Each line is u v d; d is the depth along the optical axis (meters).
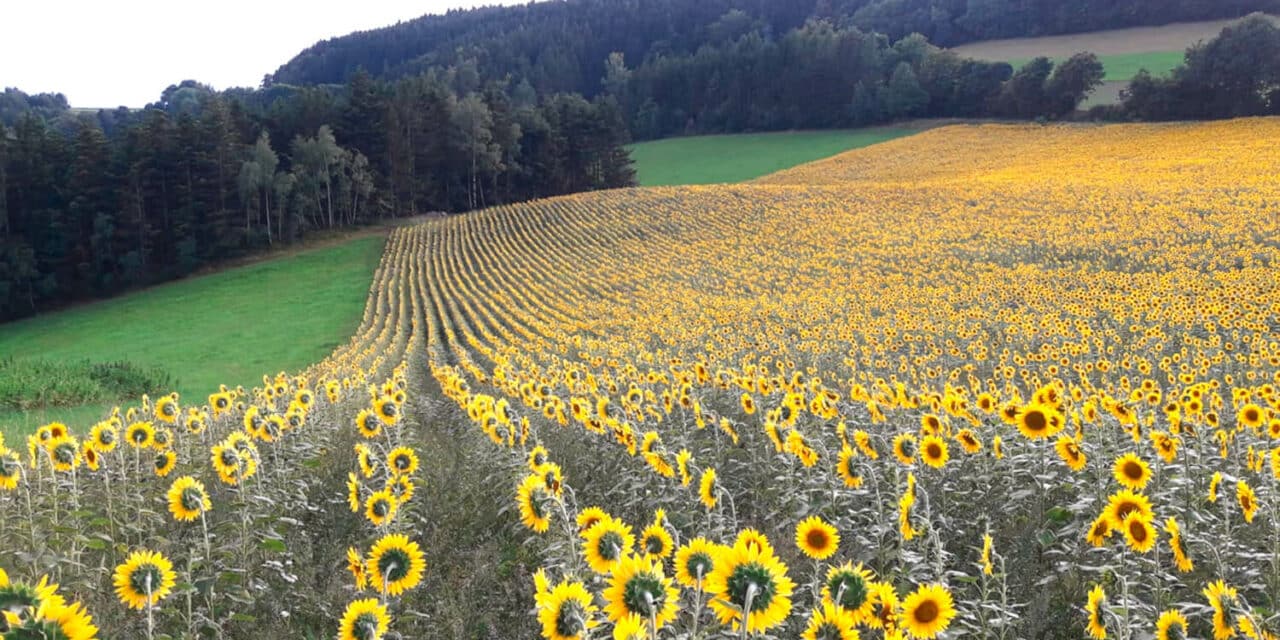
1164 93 87.56
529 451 8.85
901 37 149.38
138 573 4.51
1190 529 6.20
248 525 6.57
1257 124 76.19
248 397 16.39
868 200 59.19
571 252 55.03
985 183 61.88
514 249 58.72
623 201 70.38
